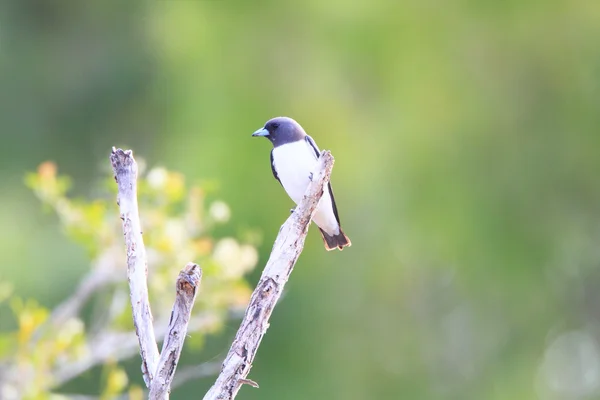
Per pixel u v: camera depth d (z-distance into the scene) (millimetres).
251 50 14164
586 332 16953
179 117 14523
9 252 14336
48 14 16281
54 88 16234
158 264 9406
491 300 15328
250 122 13688
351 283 13875
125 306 9477
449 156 14008
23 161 15961
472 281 14656
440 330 15398
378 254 13867
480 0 14102
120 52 15984
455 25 14133
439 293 15117
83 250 13703
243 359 5828
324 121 13680
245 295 9469
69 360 9250
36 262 14078
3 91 16125
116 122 16094
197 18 14836
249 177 13312
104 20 16109
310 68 13930
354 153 13719
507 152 14234
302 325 13422
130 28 15984
